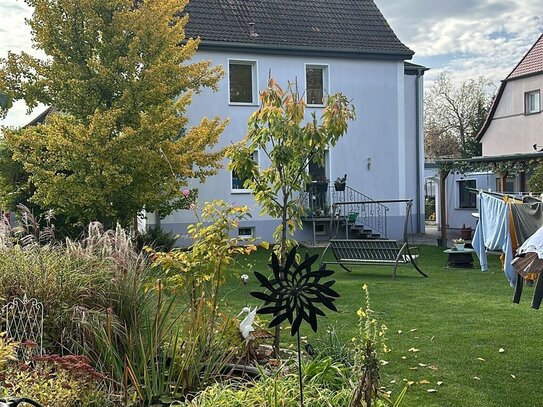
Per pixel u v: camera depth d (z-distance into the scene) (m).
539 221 8.11
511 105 25.97
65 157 11.50
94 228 5.68
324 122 4.92
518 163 17.61
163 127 11.70
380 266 13.96
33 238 5.70
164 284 4.84
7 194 13.66
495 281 11.36
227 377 4.35
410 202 12.12
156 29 12.46
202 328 4.56
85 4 11.93
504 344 6.51
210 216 5.19
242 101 19.91
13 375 3.62
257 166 5.12
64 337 4.38
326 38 20.86
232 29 19.88
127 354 4.27
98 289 4.64
